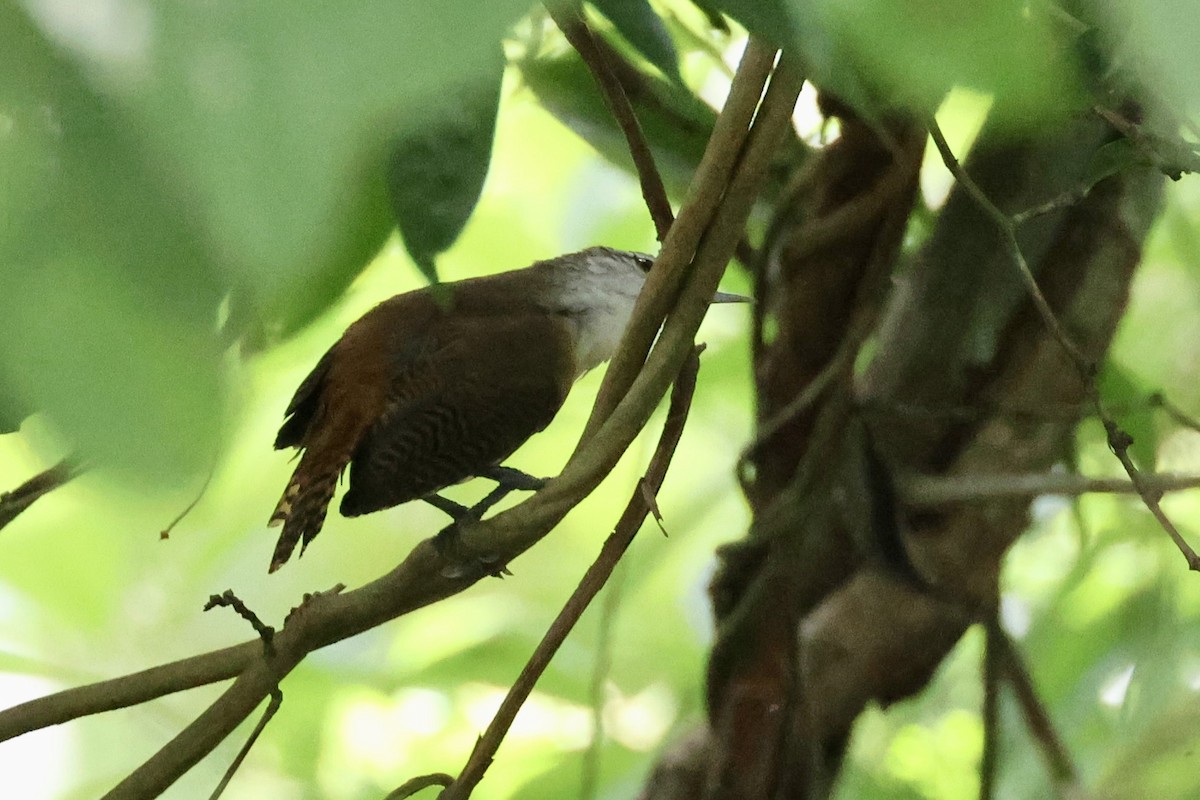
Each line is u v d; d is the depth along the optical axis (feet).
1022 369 14.12
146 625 19.33
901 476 13.92
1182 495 17.62
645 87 14.65
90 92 2.12
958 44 2.61
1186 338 17.75
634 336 10.59
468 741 19.98
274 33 2.07
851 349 13.23
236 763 11.03
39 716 10.94
